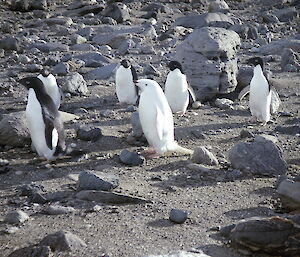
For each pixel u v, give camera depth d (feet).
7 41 67.82
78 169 31.55
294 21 92.02
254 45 71.82
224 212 25.54
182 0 106.73
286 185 26.07
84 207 26.08
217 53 46.11
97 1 103.09
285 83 53.06
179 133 38.24
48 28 82.99
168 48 69.31
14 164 32.30
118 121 41.09
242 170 30.94
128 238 22.72
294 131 38.91
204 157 32.27
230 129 39.70
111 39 72.18
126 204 26.45
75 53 66.23
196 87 46.80
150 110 32.09
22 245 22.38
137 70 56.85
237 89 48.75
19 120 35.40
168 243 22.25
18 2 97.81
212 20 83.25
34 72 57.21
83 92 49.14
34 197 27.04
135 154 32.45
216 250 21.68
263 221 21.68
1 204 26.84
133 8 99.45
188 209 25.84
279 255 21.40
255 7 103.71
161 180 29.73
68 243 21.76
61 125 32.63
